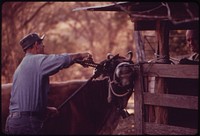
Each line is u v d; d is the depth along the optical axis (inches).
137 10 190.2
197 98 170.9
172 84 186.5
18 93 195.3
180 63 191.5
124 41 764.0
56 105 263.3
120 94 193.2
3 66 513.7
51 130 265.3
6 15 555.8
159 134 182.1
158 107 183.9
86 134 266.5
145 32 358.6
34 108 193.9
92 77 201.5
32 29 674.2
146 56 327.9
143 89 187.0
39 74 193.9
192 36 204.1
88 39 823.7
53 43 719.1
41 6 616.1
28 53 202.4
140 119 187.2
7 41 538.9
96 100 258.7
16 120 194.4
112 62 193.9
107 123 260.7
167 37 190.5
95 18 803.4
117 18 738.2
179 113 187.8
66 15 745.0
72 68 651.5
